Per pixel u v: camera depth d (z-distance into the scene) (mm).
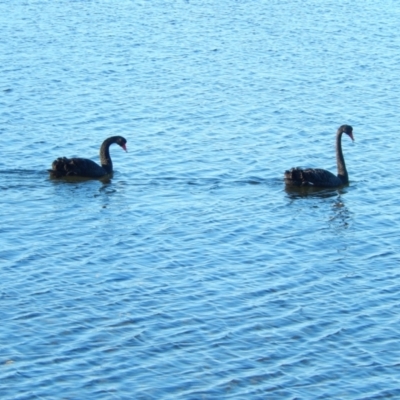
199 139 39250
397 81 48406
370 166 36375
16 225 30125
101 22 62500
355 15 65688
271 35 59188
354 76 49406
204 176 34969
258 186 34062
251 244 29000
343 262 27844
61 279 26422
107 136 39781
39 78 48344
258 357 22812
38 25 61281
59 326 23922
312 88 47156
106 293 25656
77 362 22438
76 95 45500
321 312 24875
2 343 23109
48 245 28672
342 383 21906
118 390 21438
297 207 32031
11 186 33594
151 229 29984
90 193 33125
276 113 42969
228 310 24891
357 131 40469
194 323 24219
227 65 51688
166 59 52812
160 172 35406
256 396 21375
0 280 26281
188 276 26750
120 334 23641
